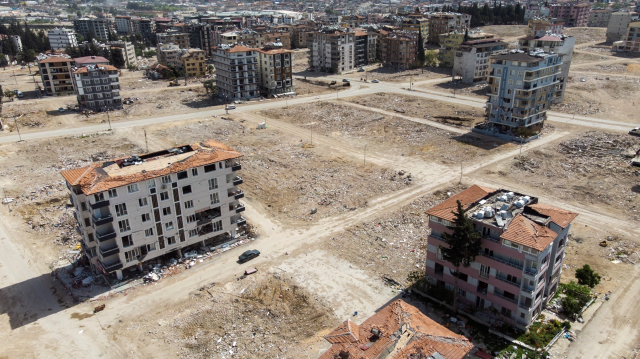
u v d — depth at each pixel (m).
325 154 111.25
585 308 54.38
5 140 126.81
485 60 186.50
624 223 75.25
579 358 47.28
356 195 88.06
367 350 35.88
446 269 56.03
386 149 113.94
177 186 63.12
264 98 173.62
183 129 135.00
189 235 66.69
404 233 73.38
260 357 48.38
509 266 49.28
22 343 51.44
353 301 57.09
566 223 50.53
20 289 61.47
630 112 139.00
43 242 73.25
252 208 84.12
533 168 98.88
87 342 51.34
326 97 171.00
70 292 60.31
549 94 118.81
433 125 130.88
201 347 50.25
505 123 117.88
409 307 41.69
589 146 110.38
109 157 112.69
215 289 60.25
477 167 99.88
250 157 110.00
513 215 51.88
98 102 157.88
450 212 54.19
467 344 36.44
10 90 186.00
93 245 61.75
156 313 55.88
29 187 94.56
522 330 50.56
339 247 69.75
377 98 165.75
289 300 57.84
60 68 180.62
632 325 51.75
